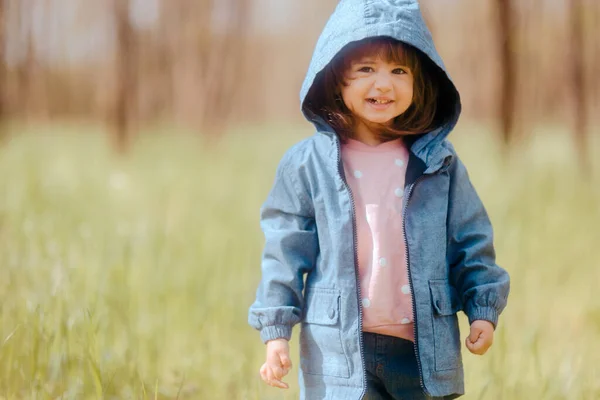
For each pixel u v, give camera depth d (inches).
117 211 411.8
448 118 146.3
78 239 299.7
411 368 139.3
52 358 177.5
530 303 279.6
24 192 390.3
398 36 138.8
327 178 140.5
